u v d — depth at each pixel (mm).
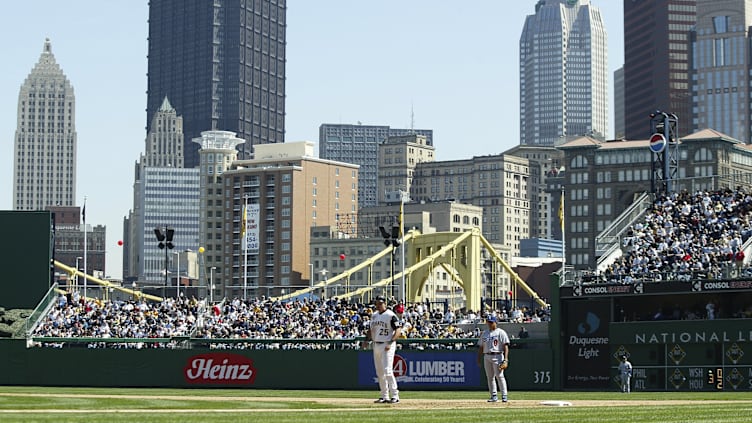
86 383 82750
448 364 78125
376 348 39812
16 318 87875
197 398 48906
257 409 36656
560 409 35938
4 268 92500
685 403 43781
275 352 81125
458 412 33656
